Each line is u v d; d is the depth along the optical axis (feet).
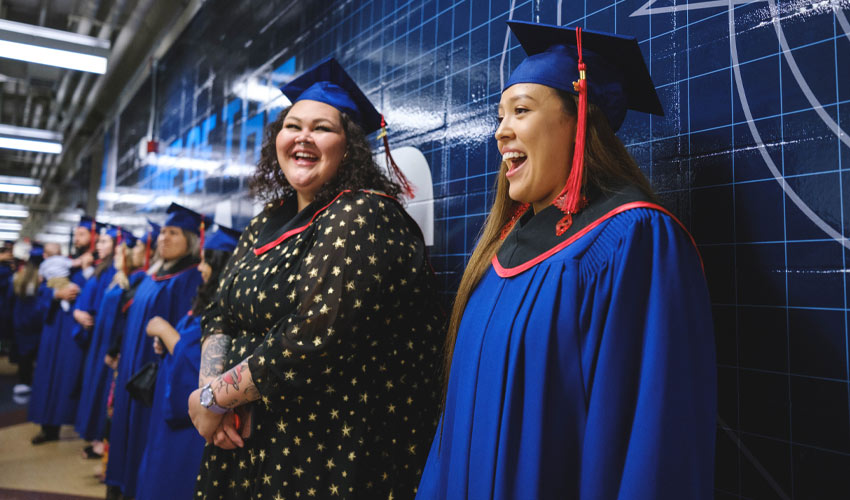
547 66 2.64
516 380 2.36
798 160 2.87
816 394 2.74
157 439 5.87
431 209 5.61
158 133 15.52
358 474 3.69
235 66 10.75
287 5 8.99
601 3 4.06
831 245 2.72
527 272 2.58
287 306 3.73
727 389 3.10
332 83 4.44
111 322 10.15
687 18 3.48
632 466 1.99
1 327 23.86
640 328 2.16
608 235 2.34
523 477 2.25
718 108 3.27
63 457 11.16
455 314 3.19
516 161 2.75
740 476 3.02
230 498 3.91
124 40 15.98
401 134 6.18
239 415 3.85
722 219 3.19
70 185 36.24
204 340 4.47
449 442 2.78
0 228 64.13
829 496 2.67
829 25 2.80
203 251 6.46
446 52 5.57
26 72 18.83
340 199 3.89
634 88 2.85
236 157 10.32
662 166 3.56
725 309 3.14
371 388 3.84
